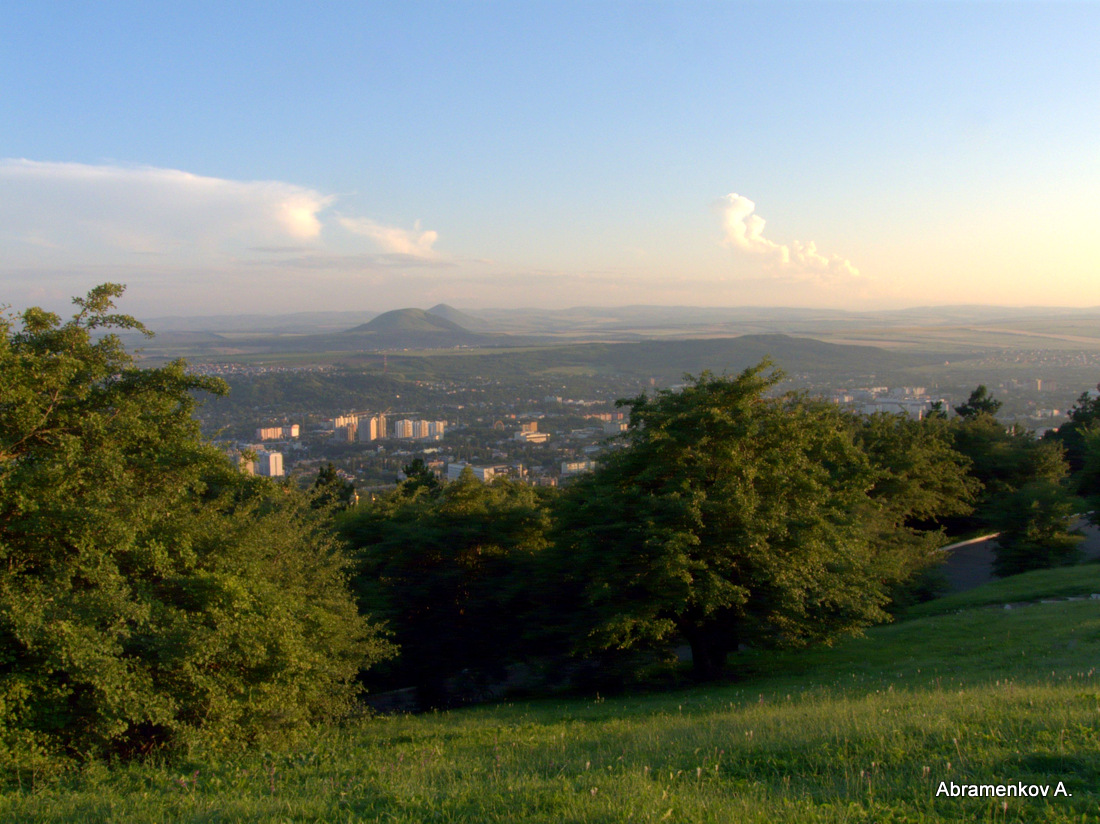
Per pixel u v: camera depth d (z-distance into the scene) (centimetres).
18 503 1070
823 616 2070
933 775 716
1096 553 4238
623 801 678
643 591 1994
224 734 1204
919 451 3956
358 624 1847
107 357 1442
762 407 2286
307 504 2270
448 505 2692
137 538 1239
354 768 976
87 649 1002
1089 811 606
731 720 1162
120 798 853
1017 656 1844
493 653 2405
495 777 843
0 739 961
